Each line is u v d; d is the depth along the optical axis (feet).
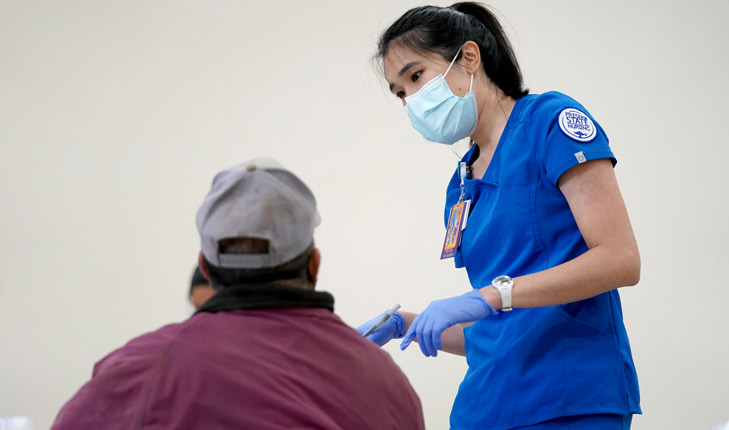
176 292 19.02
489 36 8.85
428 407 17.90
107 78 19.88
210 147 19.79
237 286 5.53
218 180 5.70
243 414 4.95
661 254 18.47
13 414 18.04
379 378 5.49
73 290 18.83
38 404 18.16
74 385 18.37
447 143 9.07
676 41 19.47
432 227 19.47
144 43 20.08
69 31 19.95
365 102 20.03
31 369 18.34
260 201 5.44
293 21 20.30
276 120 19.97
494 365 8.01
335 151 19.84
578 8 19.76
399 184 19.67
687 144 18.98
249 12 20.33
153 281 19.04
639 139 19.08
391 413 5.45
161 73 20.01
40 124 19.51
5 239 18.90
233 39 20.24
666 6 19.61
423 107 8.70
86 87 19.79
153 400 5.02
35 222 19.04
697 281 18.28
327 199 19.60
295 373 5.19
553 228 7.89
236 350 5.17
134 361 5.22
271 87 20.10
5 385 18.19
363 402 5.32
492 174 8.54
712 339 17.95
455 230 8.77
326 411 5.16
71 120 19.61
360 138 19.89
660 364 17.90
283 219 5.46
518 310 8.03
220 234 5.41
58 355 18.48
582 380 7.52
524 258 8.01
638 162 18.97
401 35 8.85
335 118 19.99
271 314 5.44
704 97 19.16
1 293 18.63
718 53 19.31
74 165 19.40
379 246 19.39
